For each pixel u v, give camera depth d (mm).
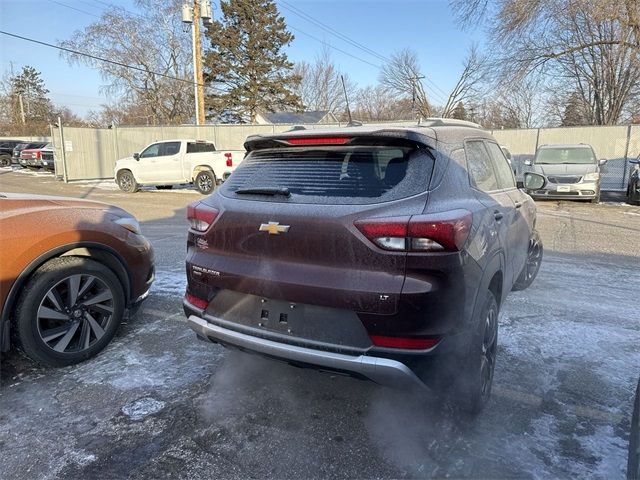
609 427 2668
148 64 36594
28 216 3252
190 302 2934
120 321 3734
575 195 12648
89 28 34250
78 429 2676
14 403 2932
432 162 2500
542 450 2473
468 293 2363
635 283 5469
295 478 2291
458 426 2680
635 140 16797
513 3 17938
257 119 40500
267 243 2520
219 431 2662
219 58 38812
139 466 2375
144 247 3994
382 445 2537
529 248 4797
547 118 38781
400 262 2209
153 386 3148
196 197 14867
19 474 2312
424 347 2225
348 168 2547
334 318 2365
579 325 4152
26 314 3162
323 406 2916
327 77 53094
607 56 23938
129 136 23156
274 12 40375
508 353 3604
